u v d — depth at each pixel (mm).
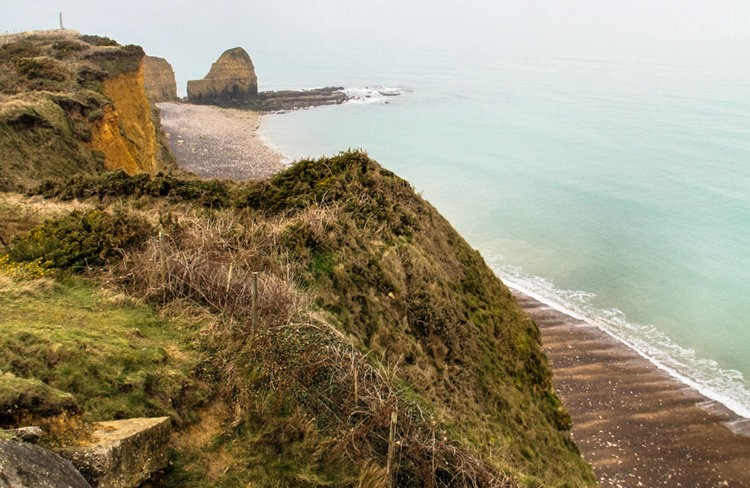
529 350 14750
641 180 54875
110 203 15055
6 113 24141
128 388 6430
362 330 10492
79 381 6266
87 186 16031
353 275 11602
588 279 34656
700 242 40969
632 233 42406
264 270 10250
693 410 22234
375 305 11188
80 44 40438
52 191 16203
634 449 20016
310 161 16406
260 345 7770
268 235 11641
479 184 54000
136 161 34469
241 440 6574
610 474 18797
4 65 32875
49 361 6438
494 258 37594
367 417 7219
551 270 35906
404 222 14977
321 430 7012
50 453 4523
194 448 6273
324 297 10523
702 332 28609
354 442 6848
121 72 38344
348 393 7398
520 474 8695
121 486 5078
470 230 42344
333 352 7934
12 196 16094
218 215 13117
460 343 12133
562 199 49906
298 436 6836
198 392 6988
